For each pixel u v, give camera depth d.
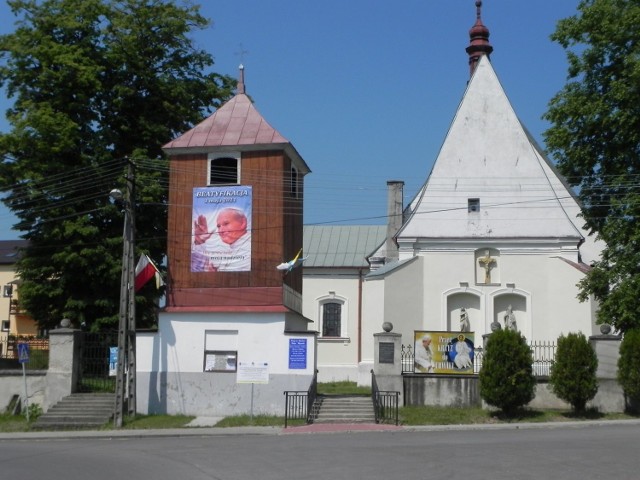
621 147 32.53
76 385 31.66
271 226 31.48
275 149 31.88
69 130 35.41
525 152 38.09
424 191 38.16
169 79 38.94
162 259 37.91
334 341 47.22
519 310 36.94
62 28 36.72
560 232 36.84
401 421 27.48
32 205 36.16
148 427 28.38
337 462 17.45
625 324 30.86
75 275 36.03
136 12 38.78
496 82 39.06
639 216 31.36
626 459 16.84
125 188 36.19
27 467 17.86
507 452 18.22
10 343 43.38
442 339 30.47
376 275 37.44
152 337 31.20
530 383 27.94
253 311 30.77
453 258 37.38
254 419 29.09
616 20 31.89
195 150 32.28
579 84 33.62
